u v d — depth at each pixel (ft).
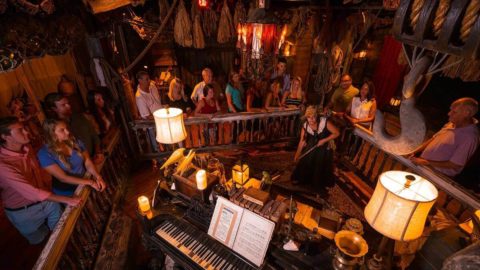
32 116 12.44
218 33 20.02
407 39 4.15
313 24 12.03
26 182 7.63
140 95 14.35
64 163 8.64
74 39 9.84
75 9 10.34
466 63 12.80
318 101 26.48
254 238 6.84
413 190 6.35
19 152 7.93
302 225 7.97
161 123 10.04
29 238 9.27
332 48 11.80
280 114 16.85
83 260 8.45
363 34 12.14
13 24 6.40
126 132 14.85
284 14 12.25
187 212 8.53
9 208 8.25
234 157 16.39
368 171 13.07
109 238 10.17
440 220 7.93
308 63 27.35
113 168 12.55
